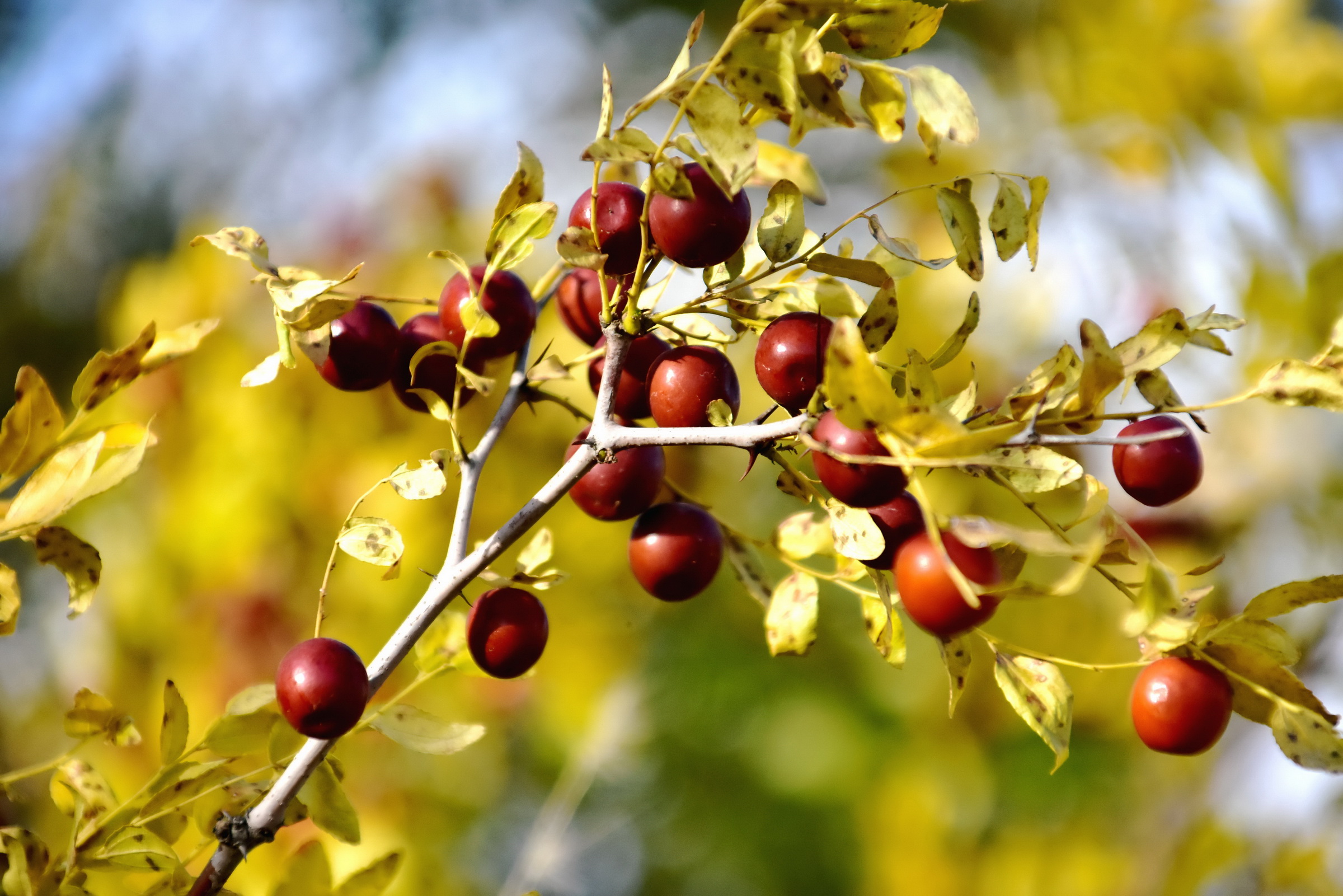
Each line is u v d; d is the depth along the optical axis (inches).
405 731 24.6
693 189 23.5
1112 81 47.5
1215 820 40.0
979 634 24.1
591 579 43.9
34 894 23.8
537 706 42.9
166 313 42.4
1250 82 46.3
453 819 41.4
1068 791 47.1
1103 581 45.3
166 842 24.2
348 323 24.9
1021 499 23.2
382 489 40.5
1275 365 23.3
